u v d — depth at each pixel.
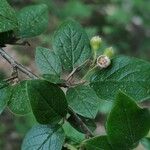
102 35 1.99
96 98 0.26
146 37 2.15
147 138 0.30
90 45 0.29
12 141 1.30
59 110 0.25
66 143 0.27
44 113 0.25
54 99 0.25
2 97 0.27
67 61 0.29
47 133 0.26
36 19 0.33
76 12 1.95
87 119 0.29
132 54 2.05
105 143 0.24
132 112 0.22
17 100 0.26
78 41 0.29
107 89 0.27
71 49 0.29
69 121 0.27
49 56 0.29
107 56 0.28
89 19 2.05
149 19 2.24
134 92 0.26
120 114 0.22
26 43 0.32
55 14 1.89
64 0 2.02
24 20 0.33
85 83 0.27
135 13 2.25
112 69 0.27
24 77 0.29
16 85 0.27
